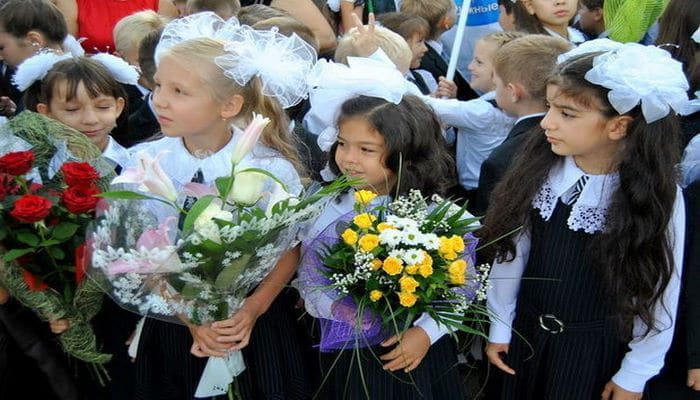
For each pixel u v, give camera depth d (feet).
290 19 10.41
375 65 7.32
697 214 7.31
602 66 6.32
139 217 5.98
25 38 11.55
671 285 6.88
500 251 7.29
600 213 6.80
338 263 6.46
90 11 14.56
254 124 5.99
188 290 6.10
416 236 6.19
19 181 6.57
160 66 6.70
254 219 5.69
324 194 6.15
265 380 7.11
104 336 7.63
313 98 7.34
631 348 7.13
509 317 7.57
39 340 7.16
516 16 12.85
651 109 6.33
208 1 11.95
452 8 14.02
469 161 10.84
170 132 6.75
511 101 9.50
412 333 6.86
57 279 6.71
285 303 7.44
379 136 7.00
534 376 7.43
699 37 8.56
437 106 10.55
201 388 6.91
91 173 6.54
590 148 6.66
